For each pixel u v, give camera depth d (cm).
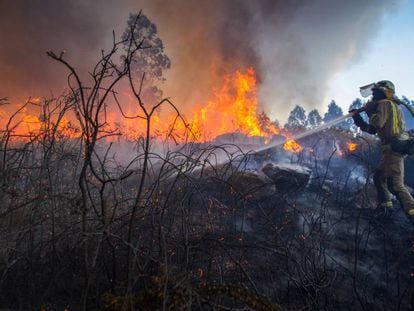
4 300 199
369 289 276
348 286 275
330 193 421
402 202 400
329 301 240
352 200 425
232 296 156
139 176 430
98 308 194
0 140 317
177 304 146
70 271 219
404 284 285
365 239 354
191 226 290
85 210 191
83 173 186
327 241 332
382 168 414
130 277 166
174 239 247
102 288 209
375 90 447
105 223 188
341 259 313
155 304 151
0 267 208
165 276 156
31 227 221
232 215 316
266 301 157
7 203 265
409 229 388
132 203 322
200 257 248
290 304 233
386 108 420
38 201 233
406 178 507
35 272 213
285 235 324
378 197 418
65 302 204
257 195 377
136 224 252
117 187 371
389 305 258
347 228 370
